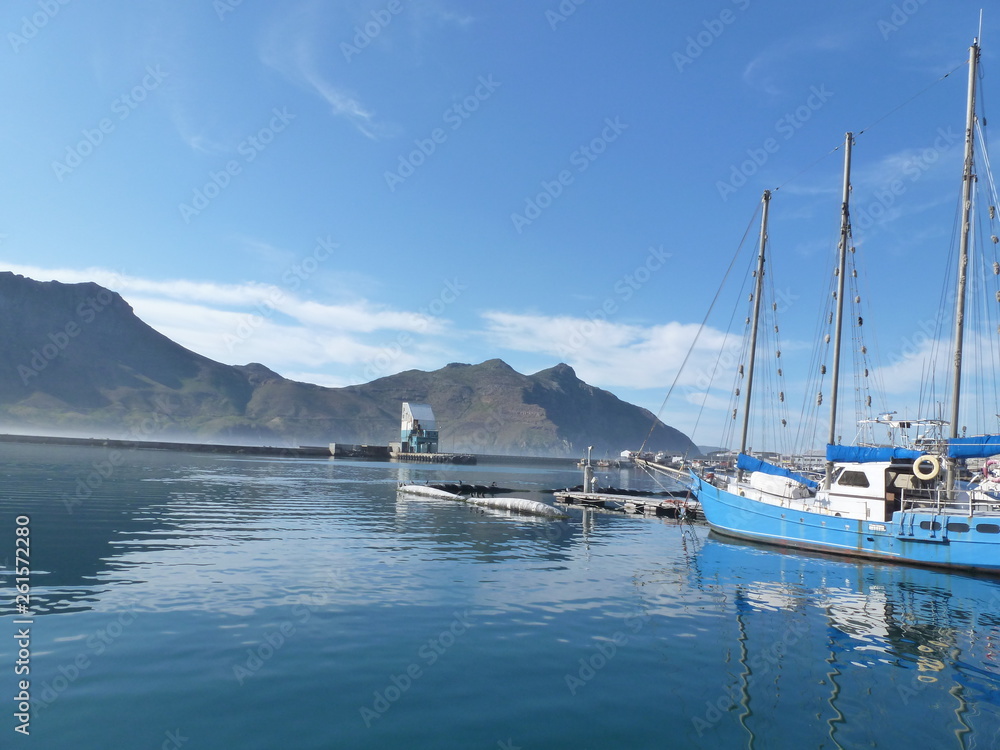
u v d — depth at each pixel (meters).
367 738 9.01
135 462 89.88
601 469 178.00
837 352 33.94
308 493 53.41
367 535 29.19
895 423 30.80
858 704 11.10
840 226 36.00
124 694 10.07
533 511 43.03
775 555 28.03
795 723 10.20
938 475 27.17
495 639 13.95
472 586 19.05
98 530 26.34
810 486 31.86
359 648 12.88
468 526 34.75
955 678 12.70
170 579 17.86
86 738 8.55
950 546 24.81
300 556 22.69
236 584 17.67
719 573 23.33
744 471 38.12
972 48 30.12
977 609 18.86
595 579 21.17
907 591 21.14
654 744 9.23
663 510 46.72
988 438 26.86
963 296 29.81
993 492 27.89
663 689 11.46
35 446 135.12
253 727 9.16
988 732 10.09
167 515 32.66
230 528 29.17
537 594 18.48
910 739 9.73
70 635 12.73
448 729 9.45
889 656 14.03
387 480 80.00
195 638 12.88
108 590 16.30
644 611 17.09
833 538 28.09
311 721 9.46
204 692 10.30
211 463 101.94
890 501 27.28
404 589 18.17
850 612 17.95
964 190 30.14
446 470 125.88
